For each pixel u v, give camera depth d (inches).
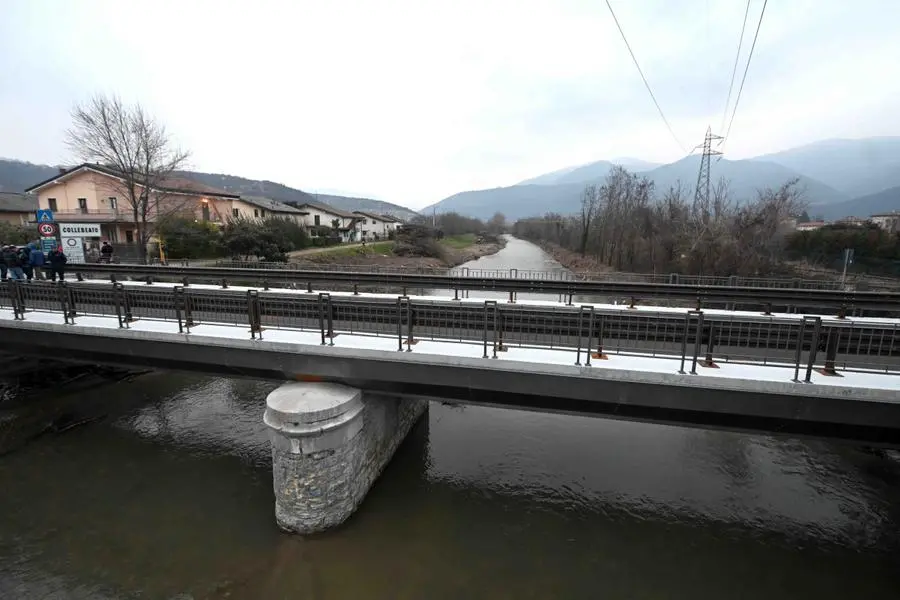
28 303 436.1
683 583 286.2
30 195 1875.0
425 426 474.3
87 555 302.4
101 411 510.9
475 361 289.7
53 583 280.5
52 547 308.7
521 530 328.5
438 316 337.7
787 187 1462.8
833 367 260.1
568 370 275.3
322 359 323.6
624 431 468.8
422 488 370.6
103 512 342.6
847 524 337.7
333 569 291.1
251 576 285.6
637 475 395.2
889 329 270.2
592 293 525.7
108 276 779.4
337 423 303.0
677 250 1469.0
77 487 373.7
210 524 328.2
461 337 326.3
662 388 265.1
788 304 487.8
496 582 285.0
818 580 288.7
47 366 537.6
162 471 397.1
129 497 360.2
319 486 306.2
